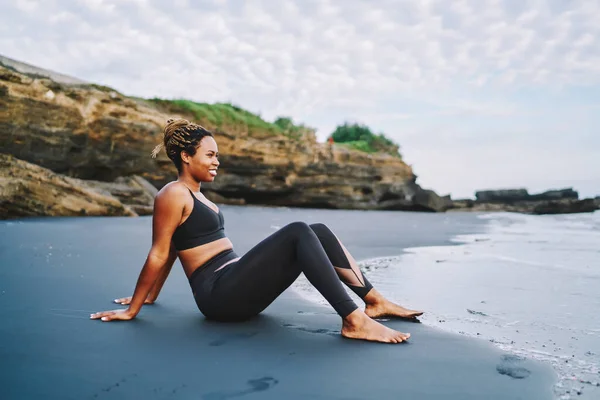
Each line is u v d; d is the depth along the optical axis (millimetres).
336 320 3076
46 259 5293
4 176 10891
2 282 3982
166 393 1840
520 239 9750
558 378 2104
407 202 32656
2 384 1887
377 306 3191
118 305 3326
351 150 32312
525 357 2396
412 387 1965
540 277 4910
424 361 2295
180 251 3051
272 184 27609
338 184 30078
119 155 18375
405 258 6391
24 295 3537
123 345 2438
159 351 2355
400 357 2350
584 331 2947
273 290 2891
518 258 6465
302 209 26516
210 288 2898
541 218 22406
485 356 2389
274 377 2041
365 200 31609
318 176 29266
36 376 1982
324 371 2129
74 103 16609
